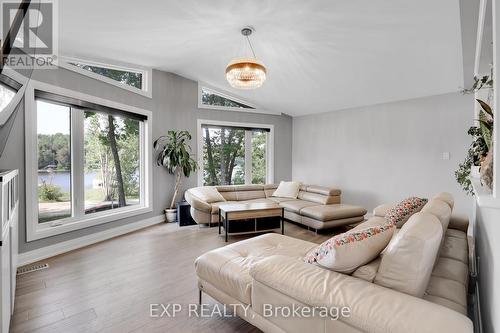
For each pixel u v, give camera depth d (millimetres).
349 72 3820
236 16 2766
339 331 1092
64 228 3162
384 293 1112
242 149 6051
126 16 2707
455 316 947
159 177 4715
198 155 5328
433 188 4215
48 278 2479
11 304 1744
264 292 1413
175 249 3301
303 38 3123
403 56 3188
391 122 4695
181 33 3137
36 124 2902
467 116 3885
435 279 1542
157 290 2273
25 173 2771
